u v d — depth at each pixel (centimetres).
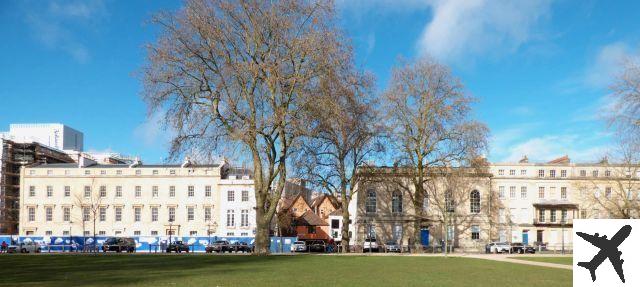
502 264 3644
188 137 4262
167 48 4178
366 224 8569
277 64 4106
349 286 1875
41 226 9750
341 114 4362
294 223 10962
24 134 14812
